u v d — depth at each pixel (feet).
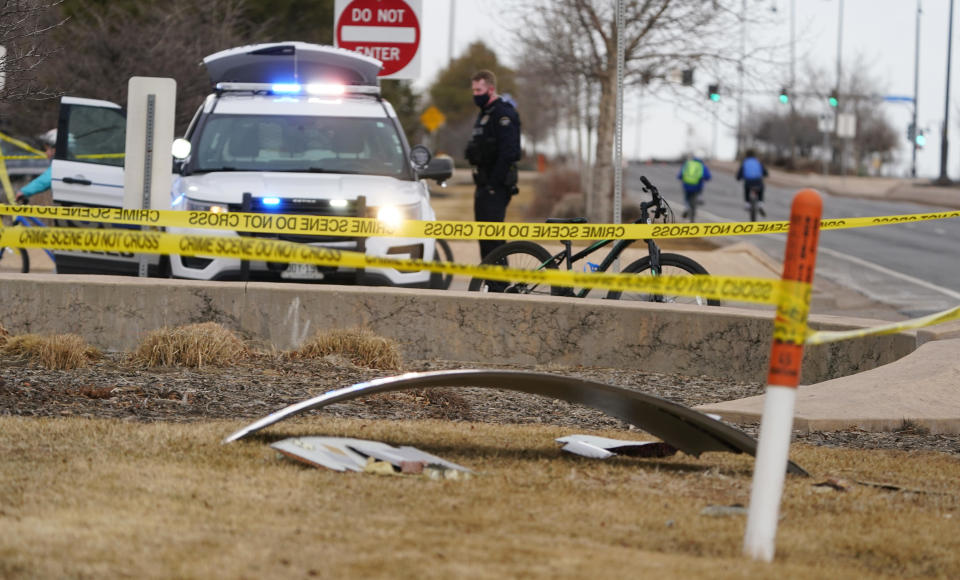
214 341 45.55
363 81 72.28
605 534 22.25
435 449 30.25
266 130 66.74
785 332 20.95
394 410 38.09
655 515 24.13
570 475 27.81
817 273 117.70
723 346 51.55
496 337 53.21
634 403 28.81
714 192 353.51
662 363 52.42
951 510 26.78
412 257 62.95
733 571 19.79
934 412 39.14
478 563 19.44
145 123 57.36
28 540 19.90
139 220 43.29
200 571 18.49
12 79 65.82
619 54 62.23
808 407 39.45
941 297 100.42
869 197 330.54
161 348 44.93
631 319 52.65
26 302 52.60
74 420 31.94
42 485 24.20
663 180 402.52
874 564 21.72
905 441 36.76
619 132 62.03
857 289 105.40
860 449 34.86
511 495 25.22
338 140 66.90
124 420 33.17
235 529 21.20
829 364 50.83
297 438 28.94
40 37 71.00
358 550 20.03
